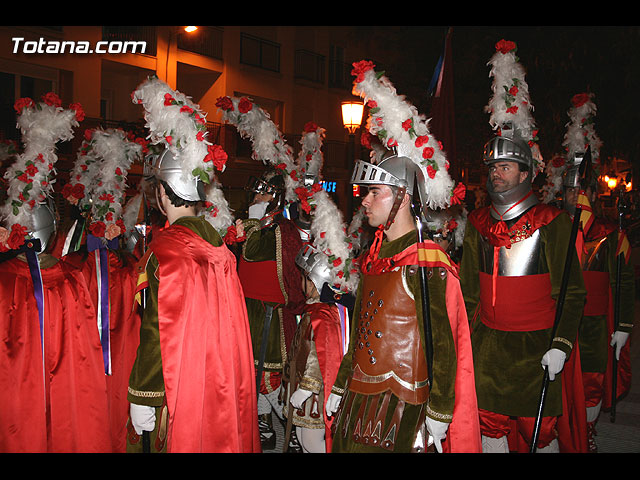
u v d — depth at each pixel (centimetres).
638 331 1040
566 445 394
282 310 508
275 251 498
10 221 366
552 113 1265
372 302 296
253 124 525
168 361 286
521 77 405
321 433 385
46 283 377
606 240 485
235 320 318
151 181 321
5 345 352
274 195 527
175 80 1941
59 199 1052
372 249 304
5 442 350
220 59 2109
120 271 443
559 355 357
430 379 277
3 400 350
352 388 301
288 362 408
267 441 493
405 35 1384
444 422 273
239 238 455
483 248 403
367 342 295
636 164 1399
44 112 378
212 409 300
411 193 288
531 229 384
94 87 1727
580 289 371
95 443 381
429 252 283
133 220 534
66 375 374
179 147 302
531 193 398
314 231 388
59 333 376
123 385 432
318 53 2455
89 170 457
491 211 404
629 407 621
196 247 304
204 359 297
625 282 496
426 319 277
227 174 2134
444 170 297
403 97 298
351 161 953
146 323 289
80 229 426
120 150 463
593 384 471
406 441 282
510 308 386
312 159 530
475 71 1284
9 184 371
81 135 1653
